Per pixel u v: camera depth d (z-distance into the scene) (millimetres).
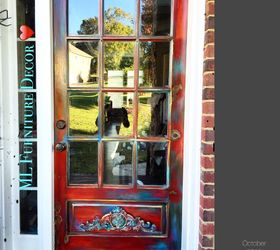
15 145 1914
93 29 1878
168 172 1916
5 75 1865
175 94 1879
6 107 1879
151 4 1864
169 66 1879
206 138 1683
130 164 1930
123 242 1948
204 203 1690
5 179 1893
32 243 1938
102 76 1891
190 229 1830
